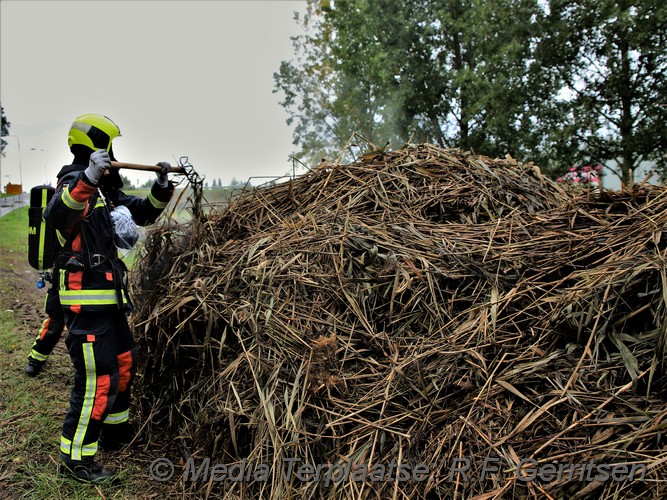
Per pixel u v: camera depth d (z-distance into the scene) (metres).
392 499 2.09
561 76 11.82
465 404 2.26
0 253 9.29
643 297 2.32
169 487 2.66
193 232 3.28
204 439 2.64
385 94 13.43
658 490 1.83
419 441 2.22
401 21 13.09
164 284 3.18
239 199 3.56
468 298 2.64
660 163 10.89
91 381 2.70
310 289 2.75
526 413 2.18
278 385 2.43
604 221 2.86
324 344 2.45
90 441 2.70
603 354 2.30
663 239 2.46
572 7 11.70
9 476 2.65
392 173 3.41
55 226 2.60
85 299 2.68
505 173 3.45
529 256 2.72
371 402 2.37
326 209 3.21
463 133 13.56
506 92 11.99
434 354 2.44
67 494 2.58
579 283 2.45
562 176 11.59
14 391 3.58
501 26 12.34
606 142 11.48
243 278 2.80
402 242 2.88
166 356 3.05
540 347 2.39
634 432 1.98
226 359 2.70
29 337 4.79
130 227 2.88
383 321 2.67
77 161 2.90
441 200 3.21
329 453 2.30
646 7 10.43
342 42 13.75
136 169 2.96
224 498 2.36
